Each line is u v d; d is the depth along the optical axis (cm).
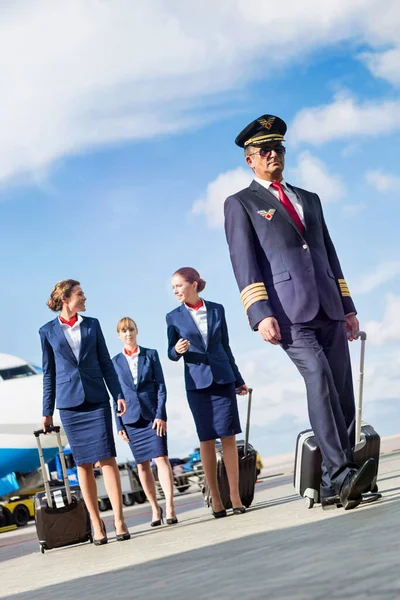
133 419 653
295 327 396
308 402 386
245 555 182
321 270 405
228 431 586
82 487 545
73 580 257
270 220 408
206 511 732
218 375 585
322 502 405
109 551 440
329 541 169
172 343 603
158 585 149
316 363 387
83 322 548
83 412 545
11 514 1677
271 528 326
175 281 595
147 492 657
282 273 401
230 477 579
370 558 121
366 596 88
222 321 604
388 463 1034
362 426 479
